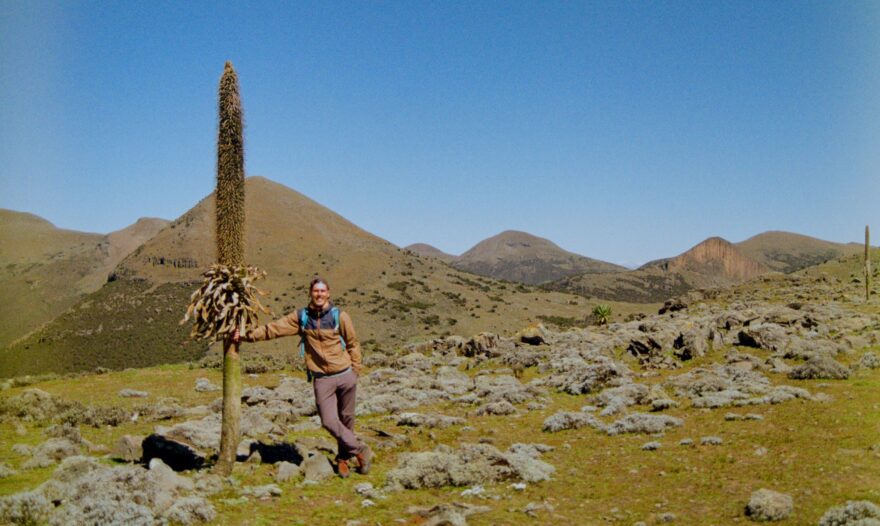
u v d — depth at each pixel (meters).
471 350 30.84
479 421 15.86
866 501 7.70
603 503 9.14
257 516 8.37
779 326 28.78
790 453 10.65
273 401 18.44
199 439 12.16
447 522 7.88
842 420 12.35
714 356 24.59
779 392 15.45
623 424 13.74
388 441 13.08
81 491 8.48
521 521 8.34
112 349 139.50
